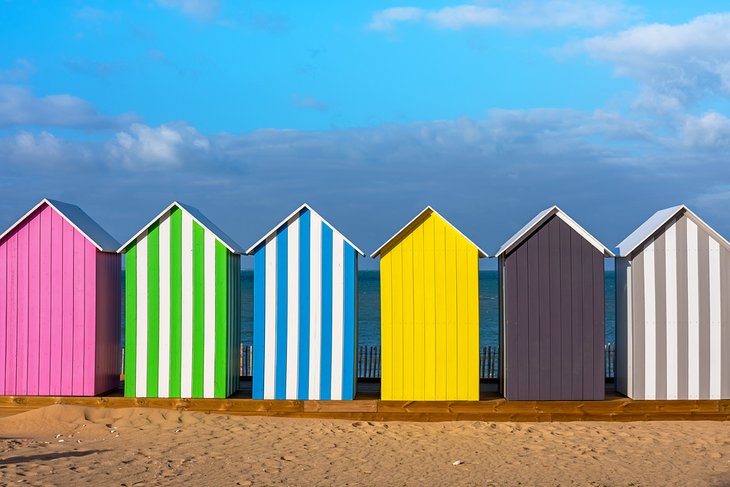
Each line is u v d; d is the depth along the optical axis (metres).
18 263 15.34
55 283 15.27
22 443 13.17
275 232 15.25
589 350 15.03
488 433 14.19
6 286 15.35
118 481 11.05
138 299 15.30
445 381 14.99
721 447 13.38
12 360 15.29
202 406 15.16
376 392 16.11
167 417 14.79
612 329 43.84
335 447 13.23
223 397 15.19
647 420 15.04
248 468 11.91
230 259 15.49
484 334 48.91
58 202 15.71
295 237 15.20
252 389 15.79
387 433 14.15
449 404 14.98
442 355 15.00
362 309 72.38
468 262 15.02
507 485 11.23
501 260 16.12
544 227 15.13
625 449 13.23
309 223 15.20
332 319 15.11
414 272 15.05
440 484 11.26
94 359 15.21
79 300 15.24
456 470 11.98
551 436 14.02
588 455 12.87
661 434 14.19
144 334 15.27
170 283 15.26
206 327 15.20
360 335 51.81
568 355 15.02
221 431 14.15
